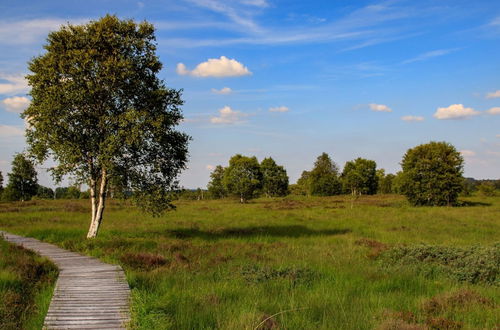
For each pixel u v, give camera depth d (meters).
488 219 34.06
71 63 19.61
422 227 28.59
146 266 14.78
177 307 9.73
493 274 13.22
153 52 21.47
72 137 20.03
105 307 9.53
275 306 10.02
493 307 9.98
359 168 85.38
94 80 20.05
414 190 53.34
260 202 63.59
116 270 13.50
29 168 57.47
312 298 10.63
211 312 9.30
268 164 85.94
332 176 86.69
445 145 54.22
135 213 39.34
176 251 18.34
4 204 46.91
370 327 8.59
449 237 23.78
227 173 67.94
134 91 20.69
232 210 44.69
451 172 53.25
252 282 12.60
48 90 19.23
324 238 23.17
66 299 10.14
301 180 121.25
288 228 28.33
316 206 50.47
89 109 20.39
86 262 15.05
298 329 8.38
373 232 26.12
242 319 8.45
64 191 88.31
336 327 8.52
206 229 27.62
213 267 15.02
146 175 21.72
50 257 16.12
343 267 14.93
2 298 10.13
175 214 39.22
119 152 19.98
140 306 9.22
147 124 20.05
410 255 15.93
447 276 13.52
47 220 31.62
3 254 14.91
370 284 12.36
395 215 37.81
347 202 58.41
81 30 20.48
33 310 9.82
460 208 47.09
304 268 14.12
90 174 20.88
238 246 19.91
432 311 9.71
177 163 22.66
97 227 21.30
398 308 9.98
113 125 20.17
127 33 20.81
